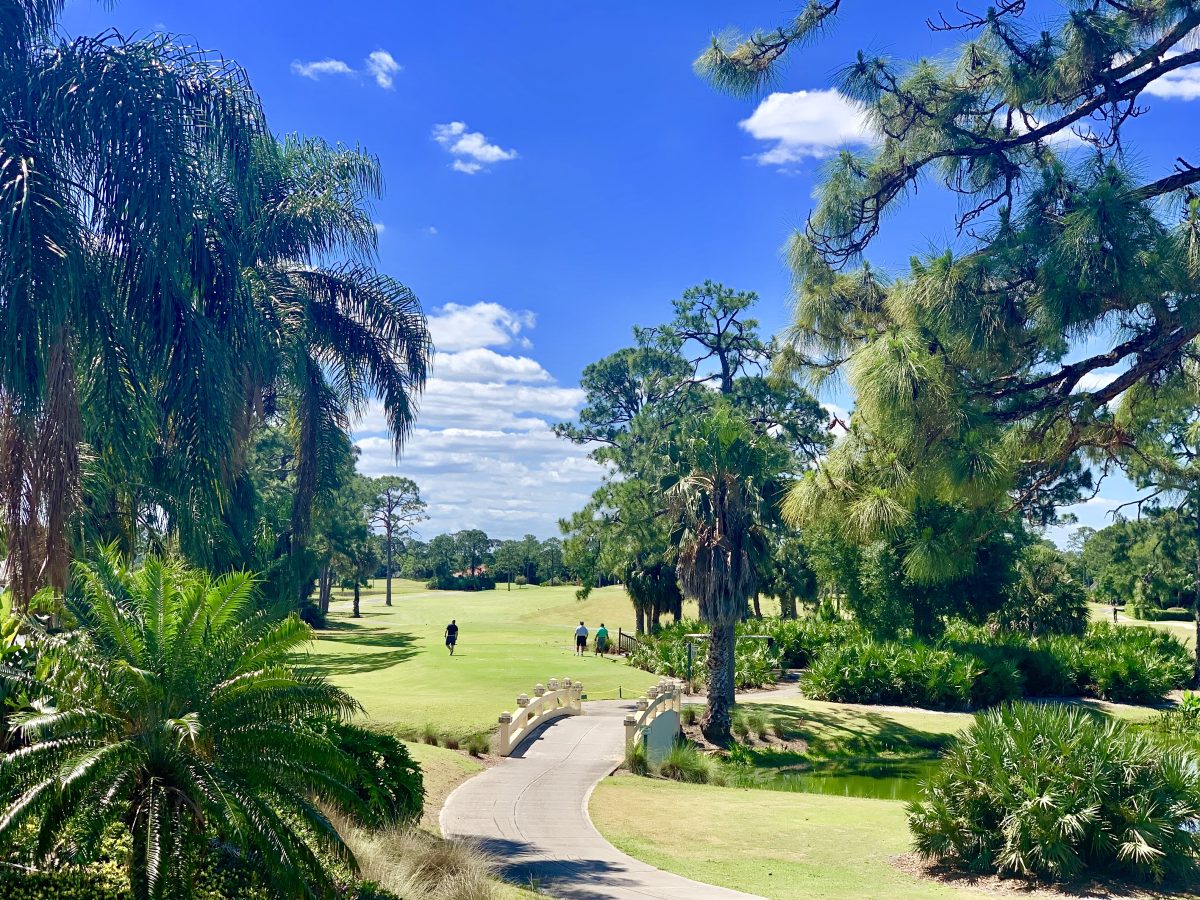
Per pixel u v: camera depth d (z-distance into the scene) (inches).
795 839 596.7
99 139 539.8
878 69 555.5
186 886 314.2
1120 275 415.5
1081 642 1704.0
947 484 462.9
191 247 618.5
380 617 3149.6
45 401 481.4
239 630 373.1
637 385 2647.6
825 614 2096.5
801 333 621.0
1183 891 466.0
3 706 357.1
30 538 480.4
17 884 299.1
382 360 962.7
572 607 3238.2
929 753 1146.7
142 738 337.1
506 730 912.9
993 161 550.0
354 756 502.3
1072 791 495.5
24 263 458.9
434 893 406.6
